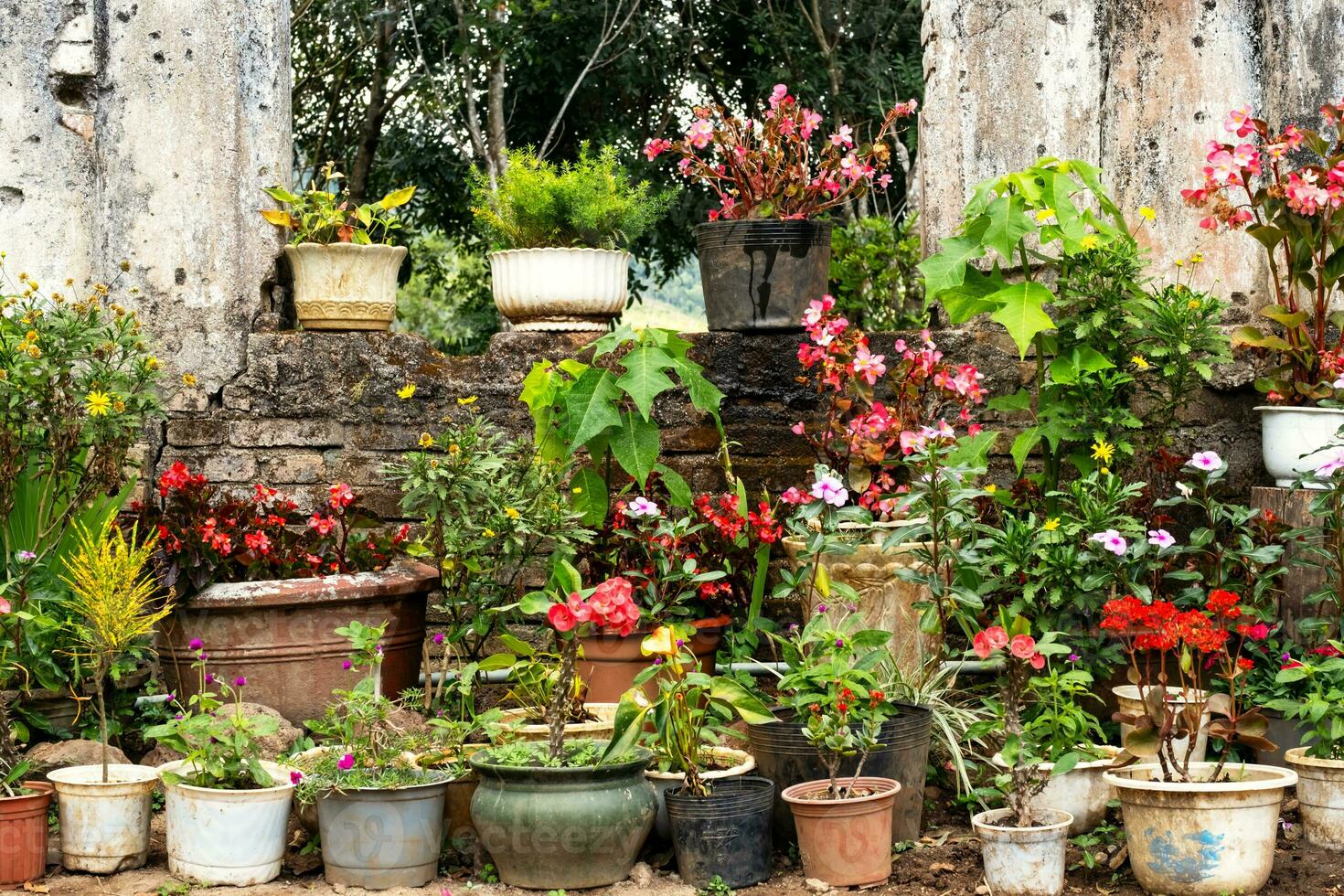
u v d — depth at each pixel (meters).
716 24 11.95
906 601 4.42
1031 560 4.30
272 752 4.05
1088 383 4.80
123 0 5.60
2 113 5.54
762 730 3.87
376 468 5.48
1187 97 5.43
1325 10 5.30
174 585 4.37
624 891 3.54
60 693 4.55
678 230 11.86
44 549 4.59
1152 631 3.68
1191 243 5.41
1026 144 5.54
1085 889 3.53
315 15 11.56
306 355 5.52
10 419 4.50
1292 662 4.11
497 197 5.68
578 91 11.52
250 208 5.62
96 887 3.60
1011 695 3.62
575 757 3.63
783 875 3.70
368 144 11.49
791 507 5.28
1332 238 4.69
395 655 4.66
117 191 5.59
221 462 5.52
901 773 3.83
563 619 3.56
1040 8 5.53
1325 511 4.13
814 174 6.12
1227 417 5.35
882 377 5.38
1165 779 3.53
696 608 4.72
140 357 5.19
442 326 13.40
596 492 4.82
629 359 4.71
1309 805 3.81
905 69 11.45
